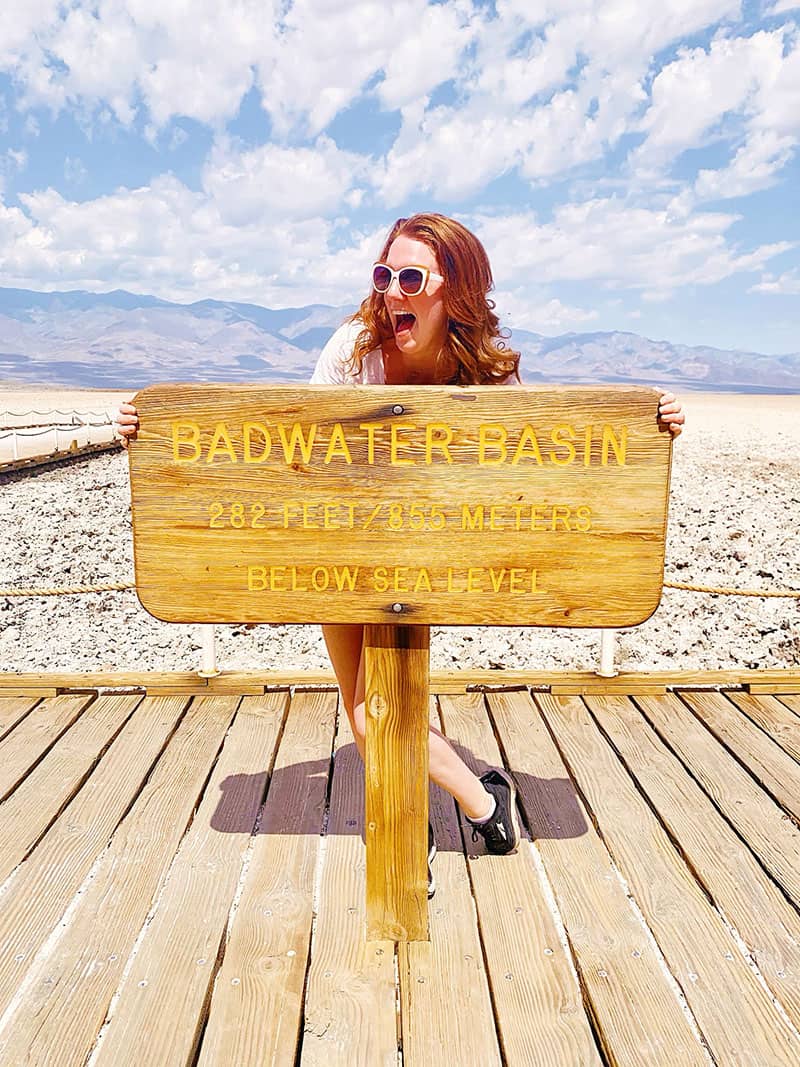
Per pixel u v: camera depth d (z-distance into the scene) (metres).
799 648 6.09
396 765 2.27
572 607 2.16
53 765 3.41
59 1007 2.12
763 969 2.28
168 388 2.08
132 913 2.51
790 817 3.05
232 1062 1.94
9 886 2.64
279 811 3.09
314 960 2.30
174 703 4.04
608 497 2.11
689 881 2.69
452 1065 1.94
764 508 11.26
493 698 4.11
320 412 2.08
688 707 4.00
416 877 2.33
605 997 2.16
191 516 2.14
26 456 15.10
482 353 2.27
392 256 2.19
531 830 2.99
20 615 6.90
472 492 2.11
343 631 2.48
